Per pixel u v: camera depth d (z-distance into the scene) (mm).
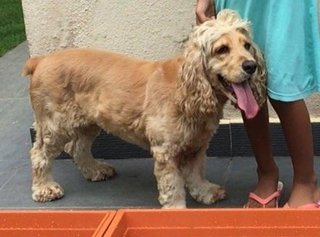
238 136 1826
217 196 1583
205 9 1431
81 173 1792
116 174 1780
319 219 947
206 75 1371
